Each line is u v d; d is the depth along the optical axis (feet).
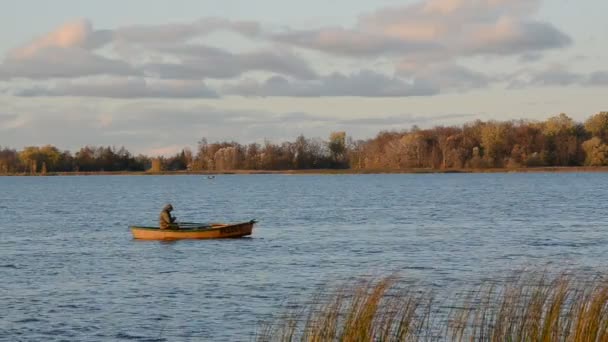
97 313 123.85
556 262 171.22
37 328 114.73
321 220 304.91
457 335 91.91
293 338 85.30
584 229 254.88
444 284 140.77
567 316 76.43
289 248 205.36
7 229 275.18
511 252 192.75
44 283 152.15
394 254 190.29
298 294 135.74
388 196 507.71
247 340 106.83
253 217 330.75
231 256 189.88
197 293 139.13
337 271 161.79
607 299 73.72
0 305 130.41
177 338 108.68
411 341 78.59
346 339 73.56
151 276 159.63
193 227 229.66
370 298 76.89
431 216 321.11
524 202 418.51
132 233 242.58
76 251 204.44
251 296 135.03
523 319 76.23
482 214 330.75
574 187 614.34
